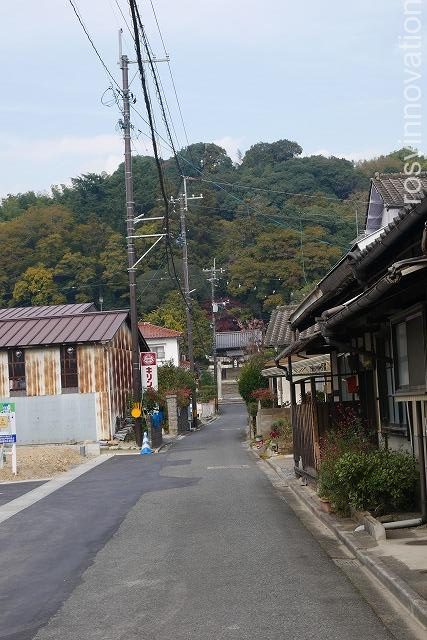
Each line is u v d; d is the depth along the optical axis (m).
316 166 66.38
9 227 66.38
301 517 13.46
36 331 36.72
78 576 9.83
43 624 7.74
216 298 73.25
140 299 70.19
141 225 69.06
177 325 69.31
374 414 14.08
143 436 32.72
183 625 7.27
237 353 86.31
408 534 10.54
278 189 66.88
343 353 16.39
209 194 70.81
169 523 13.45
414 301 9.80
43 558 11.20
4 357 36.28
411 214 8.02
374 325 12.43
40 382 35.94
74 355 35.84
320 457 14.63
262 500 15.73
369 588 8.38
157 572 9.66
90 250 65.81
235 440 35.94
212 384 72.44
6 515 15.86
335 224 61.25
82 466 26.50
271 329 37.47
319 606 7.66
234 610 7.68
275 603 7.85
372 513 11.69
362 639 6.56
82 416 35.50
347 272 12.91
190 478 20.42
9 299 63.97
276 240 63.03
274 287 64.06
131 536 12.43
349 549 10.40
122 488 19.16
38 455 27.23
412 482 11.52
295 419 18.81
